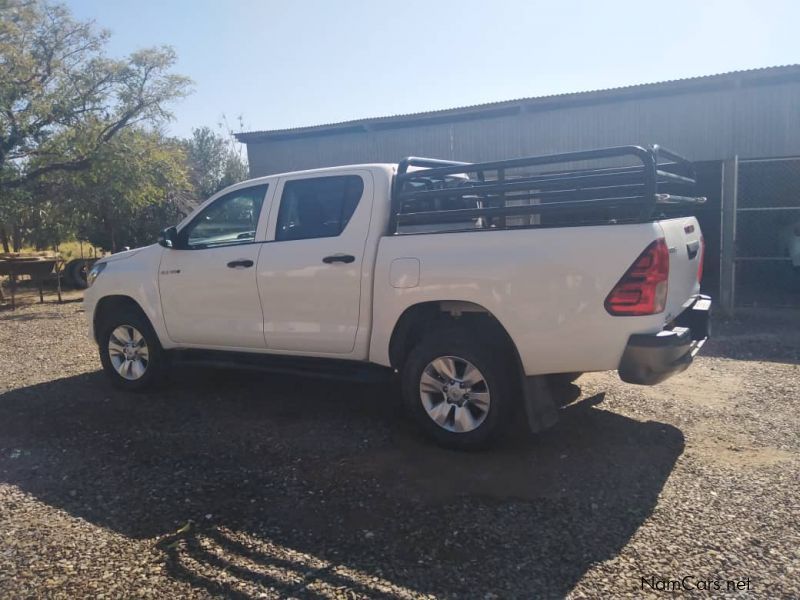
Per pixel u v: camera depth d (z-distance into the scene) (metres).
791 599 2.89
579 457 4.55
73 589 3.08
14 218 16.95
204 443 4.98
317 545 3.46
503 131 16.22
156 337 6.29
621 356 4.16
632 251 4.08
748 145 13.97
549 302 4.29
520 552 3.33
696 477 4.18
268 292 5.50
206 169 35.25
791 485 4.03
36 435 5.25
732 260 10.05
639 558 3.25
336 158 18.44
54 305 14.60
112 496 4.10
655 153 4.39
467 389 4.62
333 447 4.84
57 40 17.44
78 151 17.33
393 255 4.86
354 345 5.14
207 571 3.22
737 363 7.21
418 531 3.57
